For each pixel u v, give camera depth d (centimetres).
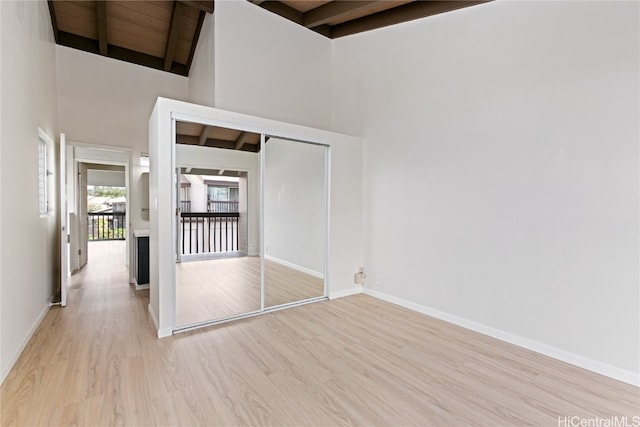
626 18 209
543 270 248
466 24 296
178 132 305
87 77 430
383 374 217
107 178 902
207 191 330
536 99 250
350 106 429
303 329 293
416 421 172
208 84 382
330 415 176
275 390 198
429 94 329
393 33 367
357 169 406
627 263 211
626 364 211
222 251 351
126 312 329
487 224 282
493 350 254
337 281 389
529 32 253
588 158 225
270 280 372
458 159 303
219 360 233
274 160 366
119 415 172
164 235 273
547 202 245
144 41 450
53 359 230
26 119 264
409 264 351
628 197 210
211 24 368
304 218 388
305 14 424
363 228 411
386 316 327
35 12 298
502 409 183
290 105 418
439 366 229
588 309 226
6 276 214
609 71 216
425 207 334
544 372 222
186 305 322
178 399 187
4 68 215
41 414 171
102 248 764
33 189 284
